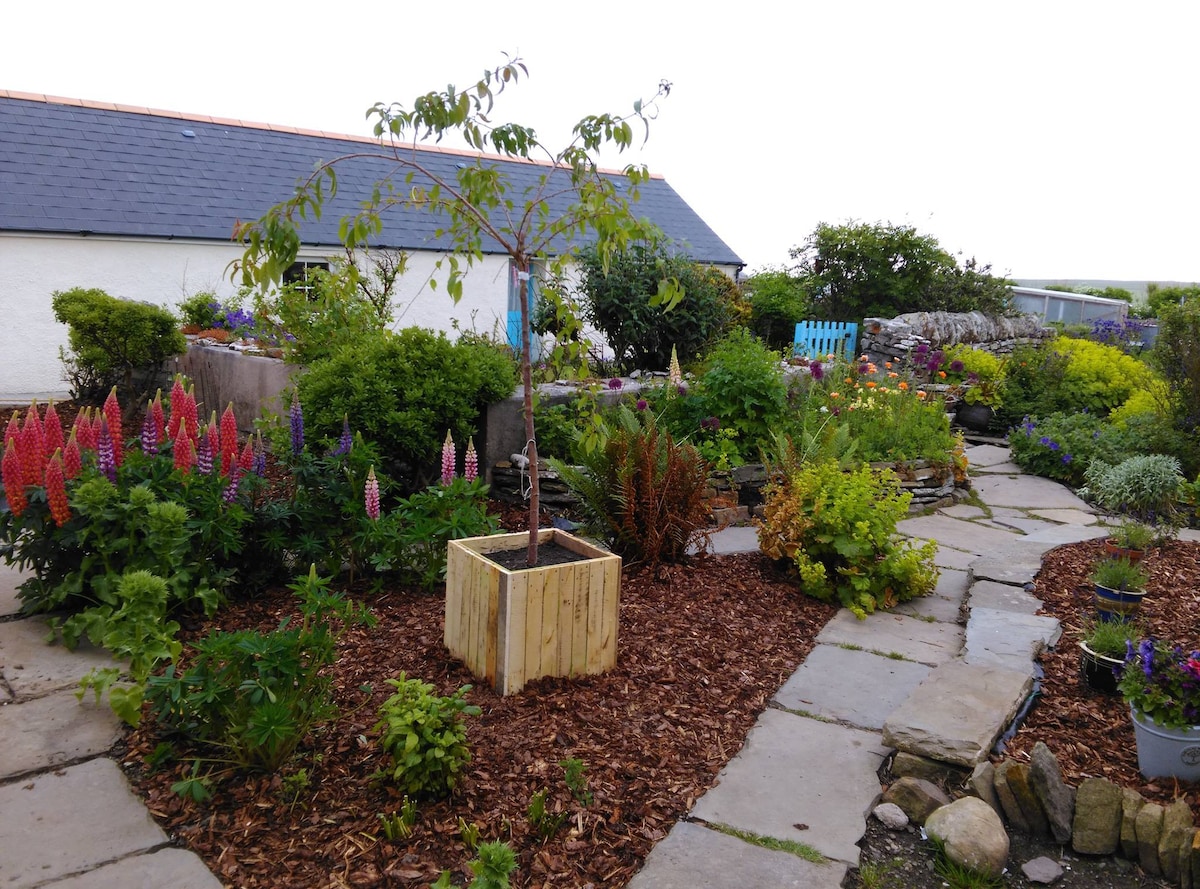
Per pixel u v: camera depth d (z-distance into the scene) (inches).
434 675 144.2
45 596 163.2
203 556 167.2
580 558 153.9
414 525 185.2
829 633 175.5
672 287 132.2
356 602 177.0
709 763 124.4
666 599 183.8
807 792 118.3
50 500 151.6
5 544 183.6
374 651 153.1
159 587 123.0
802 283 681.6
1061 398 438.6
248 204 521.7
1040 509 292.4
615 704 137.9
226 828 104.5
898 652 166.9
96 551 161.8
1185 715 118.1
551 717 131.3
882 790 120.0
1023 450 361.1
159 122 560.7
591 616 144.7
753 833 108.0
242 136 586.6
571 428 256.1
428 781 108.7
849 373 357.4
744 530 247.9
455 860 99.4
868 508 194.2
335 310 301.0
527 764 118.6
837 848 106.0
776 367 298.5
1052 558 225.3
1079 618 184.7
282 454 191.5
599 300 355.9
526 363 144.9
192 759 118.0
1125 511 274.2
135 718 113.5
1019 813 115.4
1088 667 151.9
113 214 466.9
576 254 164.2
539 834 104.4
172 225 478.3
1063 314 797.2
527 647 137.4
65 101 535.2
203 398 380.5
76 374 402.3
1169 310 327.9
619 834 106.1
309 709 118.4
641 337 358.9
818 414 305.9
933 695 139.3
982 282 644.1
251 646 110.1
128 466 167.9
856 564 190.4
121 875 95.9
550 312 363.3
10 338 440.8
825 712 141.9
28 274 441.1
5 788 112.0
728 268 717.9
